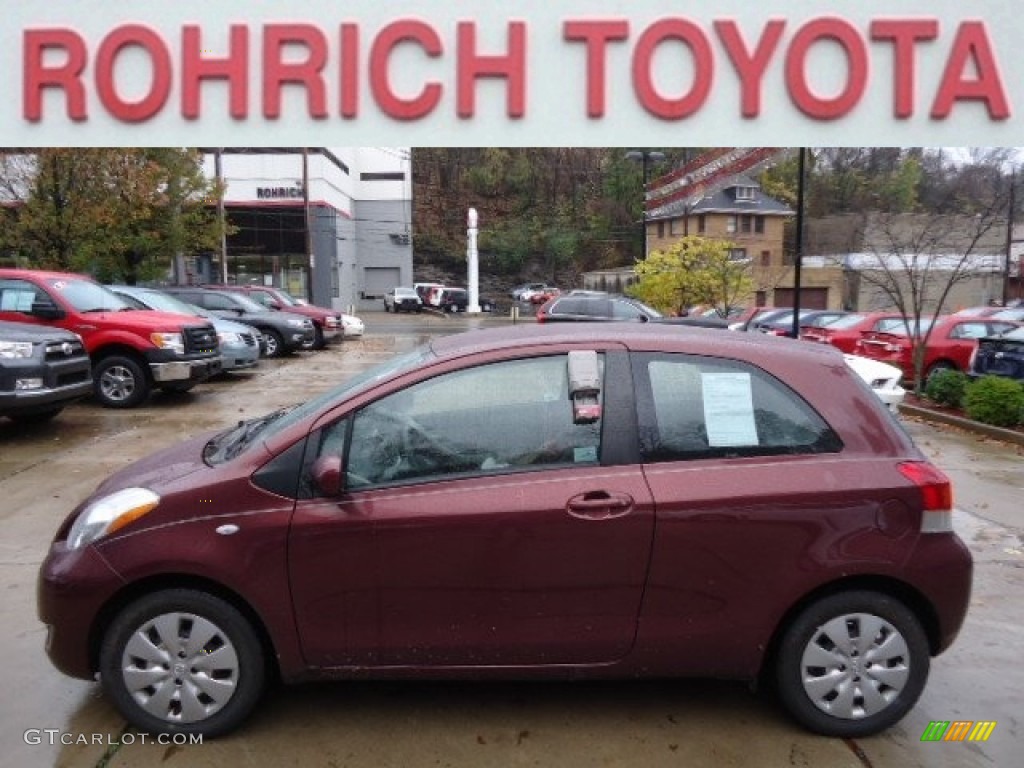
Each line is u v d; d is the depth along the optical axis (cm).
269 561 321
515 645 328
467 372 341
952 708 362
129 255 2370
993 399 1062
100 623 331
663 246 5262
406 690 370
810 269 4072
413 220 8925
